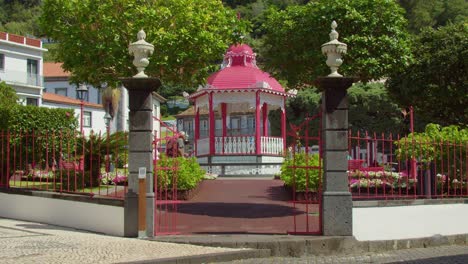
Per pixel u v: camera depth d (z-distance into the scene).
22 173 13.80
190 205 14.28
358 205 10.16
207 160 23.39
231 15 14.53
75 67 13.70
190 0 13.66
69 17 13.73
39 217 12.23
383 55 12.02
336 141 9.86
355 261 8.81
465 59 22.59
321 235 9.76
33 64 47.47
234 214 12.76
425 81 23.62
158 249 8.69
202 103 24.41
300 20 12.73
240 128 46.34
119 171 17.09
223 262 8.36
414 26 57.38
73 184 13.69
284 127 24.70
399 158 12.77
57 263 7.55
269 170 23.27
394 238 10.48
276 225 11.16
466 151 12.61
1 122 13.67
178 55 13.03
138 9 13.04
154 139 10.75
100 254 8.22
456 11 61.25
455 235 11.29
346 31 12.28
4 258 7.85
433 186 13.87
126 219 9.92
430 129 14.48
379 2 12.32
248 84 23.02
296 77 13.38
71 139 13.28
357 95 37.50
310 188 15.33
